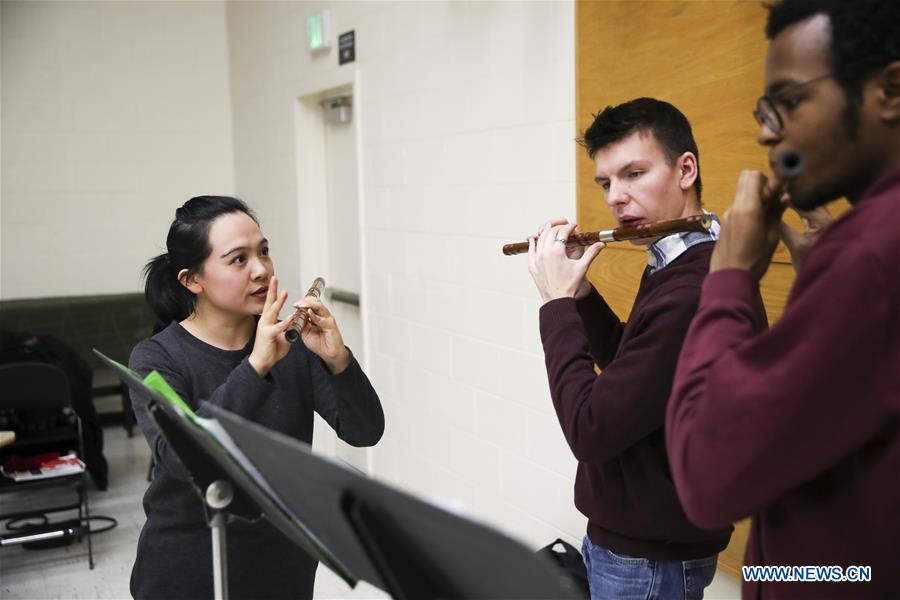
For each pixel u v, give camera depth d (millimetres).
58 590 3008
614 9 2045
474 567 768
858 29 743
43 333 4660
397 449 3447
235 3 5188
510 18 2479
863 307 710
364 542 847
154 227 5391
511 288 2590
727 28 1720
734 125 1728
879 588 778
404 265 3273
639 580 1290
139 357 1458
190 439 1154
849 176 789
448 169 2889
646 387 1124
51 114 5062
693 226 1169
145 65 5273
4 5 4879
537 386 2510
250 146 5129
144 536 1479
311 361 1577
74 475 3281
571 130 2256
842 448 736
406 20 3086
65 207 5148
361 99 3514
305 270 4371
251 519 1215
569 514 2416
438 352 3066
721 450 760
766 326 981
